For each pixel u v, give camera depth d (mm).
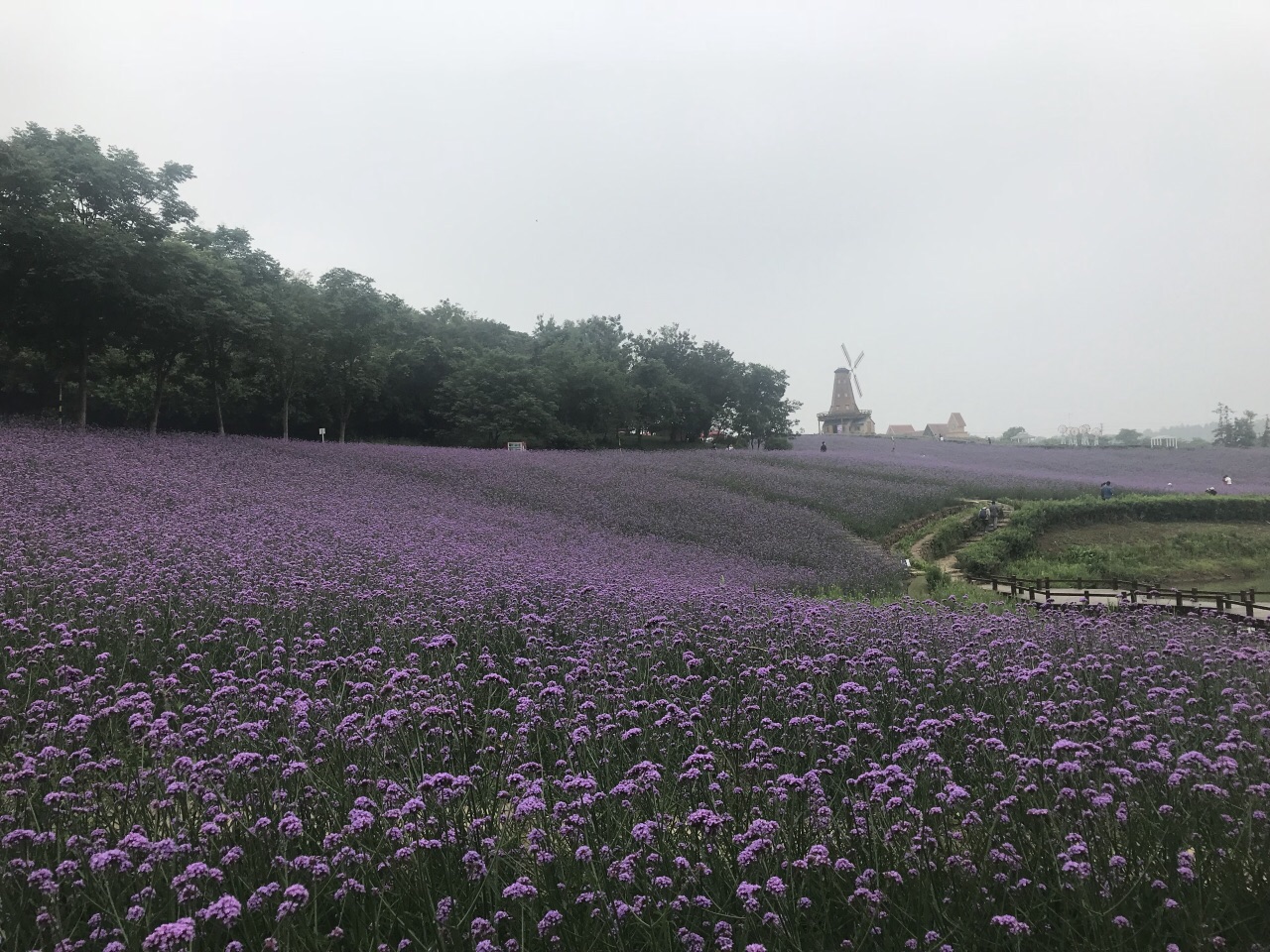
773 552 24969
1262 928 4238
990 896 4465
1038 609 16234
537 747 6512
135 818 5059
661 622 10031
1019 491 40469
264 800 5285
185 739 6055
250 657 8602
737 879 4582
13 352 35375
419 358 62281
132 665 8133
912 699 7938
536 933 4223
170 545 13625
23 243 28562
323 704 6941
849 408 133875
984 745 6184
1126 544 30938
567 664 8945
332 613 10719
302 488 25172
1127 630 11711
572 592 12914
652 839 4605
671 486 35875
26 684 7477
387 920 4289
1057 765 5602
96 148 32031
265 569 12812
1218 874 4516
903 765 6082
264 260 48531
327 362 49906
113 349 38219
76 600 9789
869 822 4977
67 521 14695
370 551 15570
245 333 37406
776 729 7055
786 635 10391
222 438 36719
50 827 4938
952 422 160250
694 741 6840
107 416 48188
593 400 67312
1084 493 40656
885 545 29516
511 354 66438
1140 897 4355
